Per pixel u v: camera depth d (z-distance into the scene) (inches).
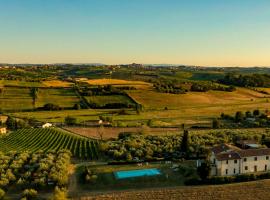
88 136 7386.8
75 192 4148.6
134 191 4126.5
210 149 4995.1
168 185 4306.1
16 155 5531.5
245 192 4074.8
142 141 6225.4
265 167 4793.3
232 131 7106.3
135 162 5177.2
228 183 4315.9
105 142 6422.2
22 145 6535.4
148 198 3949.3
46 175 4493.1
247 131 7140.8
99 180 4473.4
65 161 5083.7
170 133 7224.4
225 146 4950.8
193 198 3944.4
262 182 4308.6
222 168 4576.8
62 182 4249.5
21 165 4985.2
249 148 5206.7
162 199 3924.7
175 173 4667.8
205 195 4001.0
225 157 4611.2
